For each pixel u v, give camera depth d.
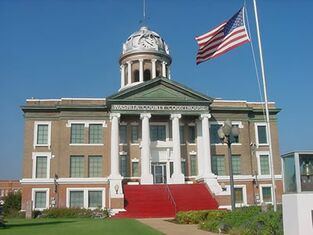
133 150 49.25
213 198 42.72
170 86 48.53
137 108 47.72
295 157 11.12
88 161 48.25
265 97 25.19
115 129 47.06
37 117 49.19
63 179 47.12
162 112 48.03
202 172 48.34
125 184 46.44
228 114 51.88
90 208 44.62
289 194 11.30
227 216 21.47
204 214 26.38
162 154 49.47
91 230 20.48
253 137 52.19
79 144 48.38
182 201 41.84
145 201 41.78
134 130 49.94
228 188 44.22
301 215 10.78
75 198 47.19
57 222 28.27
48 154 48.31
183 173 49.56
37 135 48.78
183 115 49.03
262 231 15.58
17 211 45.06
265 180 50.72
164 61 59.38
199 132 50.00
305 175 11.05
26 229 21.31
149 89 48.25
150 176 46.44
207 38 26.83
